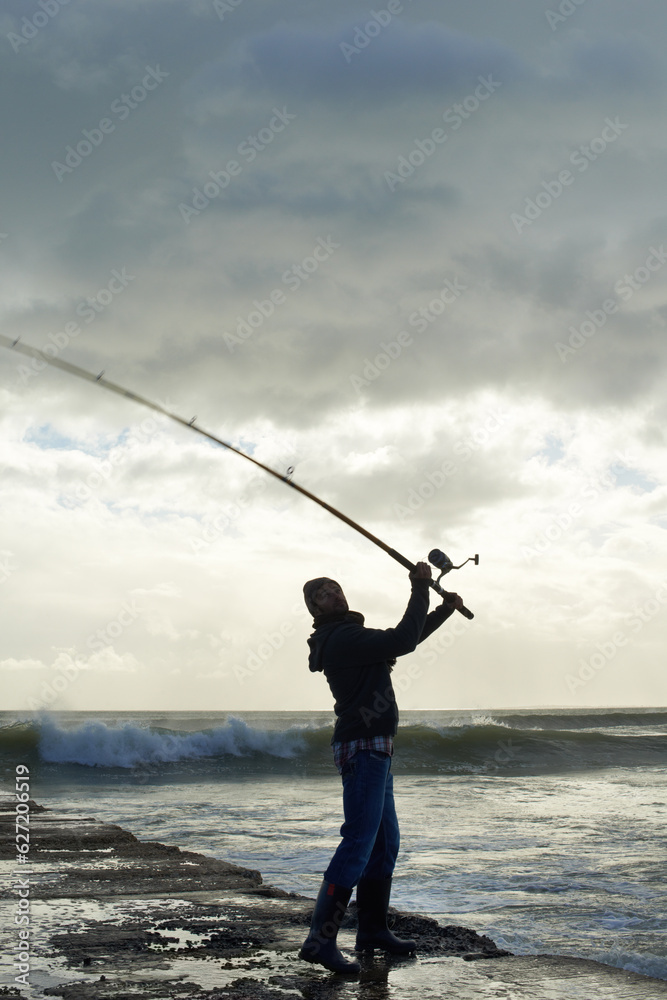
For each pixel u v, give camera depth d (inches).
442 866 277.0
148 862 221.3
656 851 311.0
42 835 269.0
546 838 344.5
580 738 1071.6
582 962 126.2
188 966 119.6
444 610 136.6
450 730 1058.1
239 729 919.0
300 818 414.3
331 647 127.4
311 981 112.9
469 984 112.8
